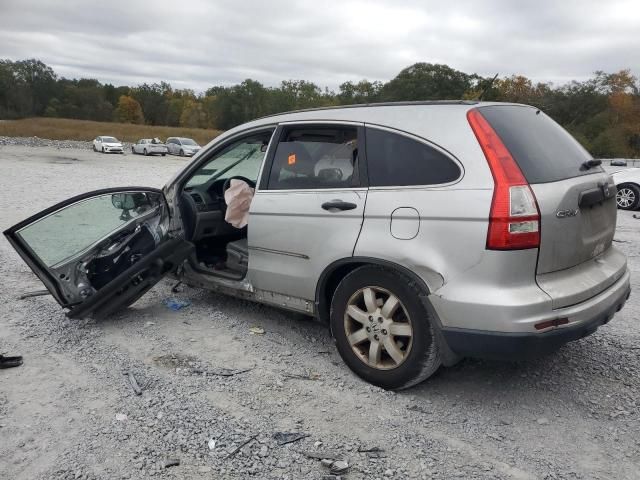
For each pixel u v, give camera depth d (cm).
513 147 315
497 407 338
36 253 432
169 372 377
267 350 417
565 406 340
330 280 386
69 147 4734
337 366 391
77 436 300
